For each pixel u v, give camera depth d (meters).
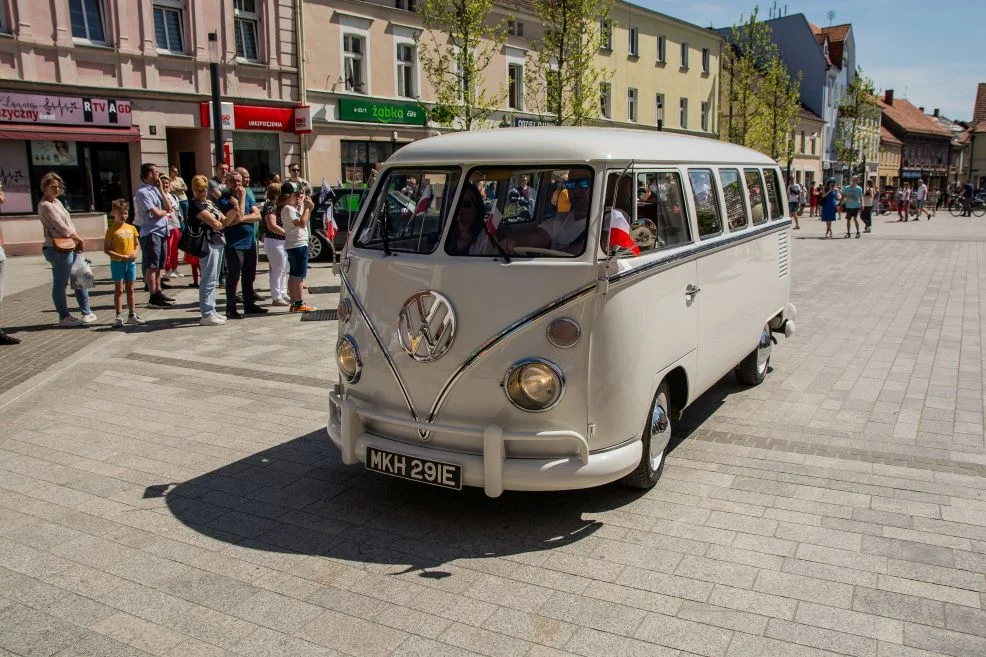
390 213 4.90
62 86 19.77
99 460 5.85
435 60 29.66
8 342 9.62
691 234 5.52
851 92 62.41
